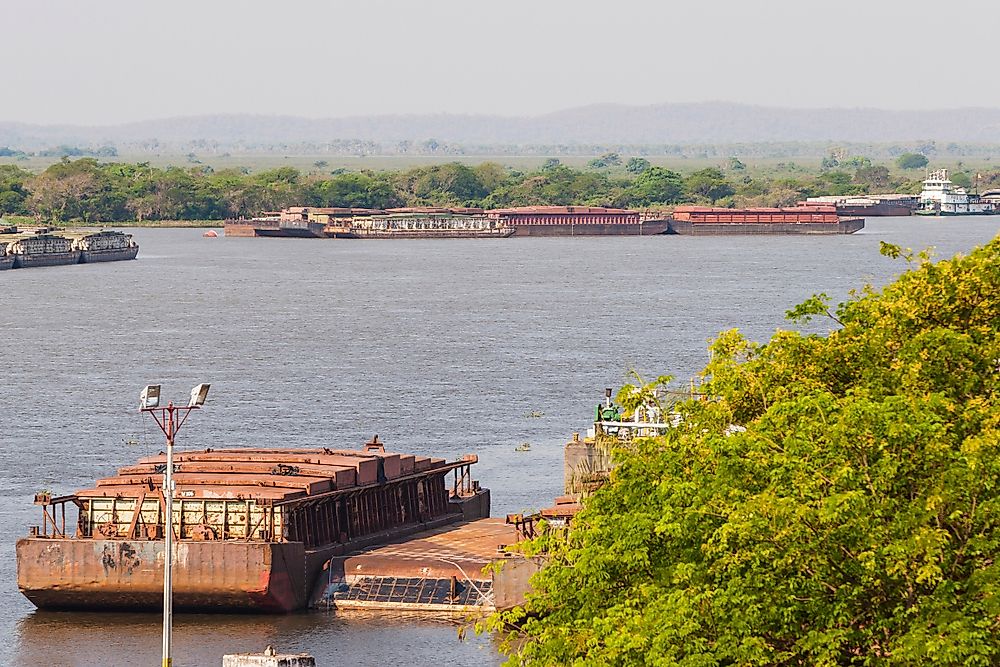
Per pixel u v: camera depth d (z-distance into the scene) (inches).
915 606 4972.9
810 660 5123.0
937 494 5039.4
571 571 5915.4
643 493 6127.0
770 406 6309.1
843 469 5167.3
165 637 7283.5
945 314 6820.9
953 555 5064.0
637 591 5561.0
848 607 5073.8
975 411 5590.6
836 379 6702.8
